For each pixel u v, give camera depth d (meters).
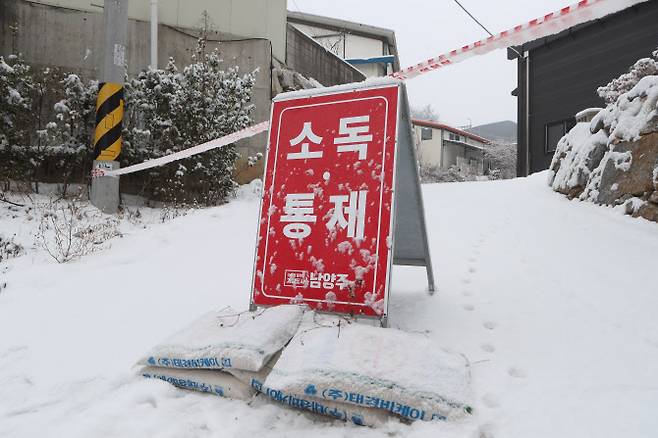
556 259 3.80
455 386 1.88
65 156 7.28
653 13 12.27
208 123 7.26
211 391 2.13
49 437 1.88
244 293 3.48
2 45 7.94
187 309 3.25
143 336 2.86
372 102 2.59
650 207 4.62
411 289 3.31
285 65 10.98
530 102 15.68
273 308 2.42
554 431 1.73
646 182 4.75
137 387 2.20
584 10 2.06
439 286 3.35
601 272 3.42
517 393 1.99
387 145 2.50
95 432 1.85
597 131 6.15
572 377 2.09
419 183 2.79
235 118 7.53
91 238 5.16
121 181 7.45
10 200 6.54
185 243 5.14
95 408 2.08
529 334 2.53
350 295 2.39
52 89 7.92
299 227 2.60
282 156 2.76
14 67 6.71
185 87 7.29
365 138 2.56
